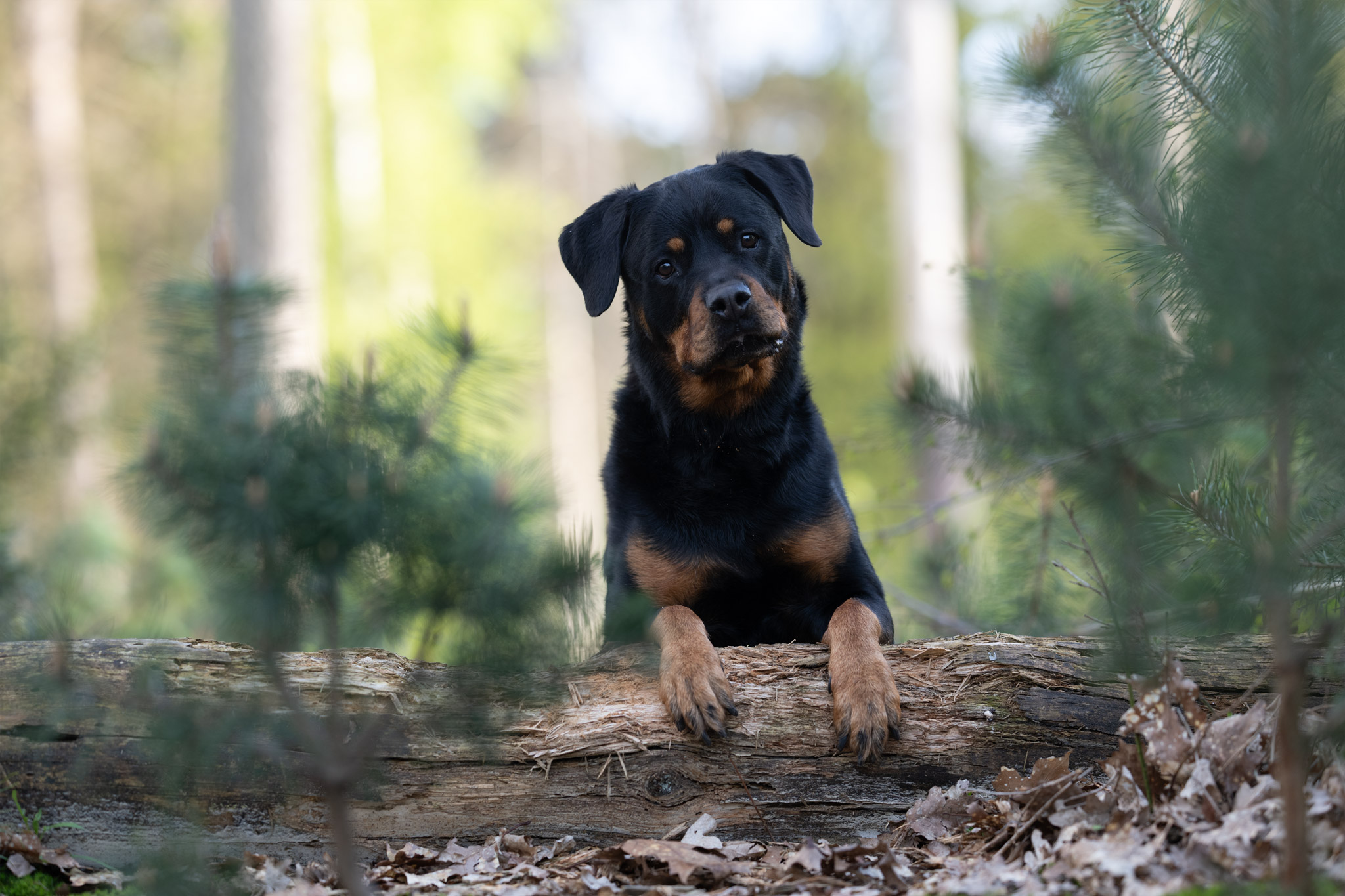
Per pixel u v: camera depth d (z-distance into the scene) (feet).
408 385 7.29
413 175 56.29
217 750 7.65
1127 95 10.25
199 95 57.57
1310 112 6.84
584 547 6.89
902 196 40.73
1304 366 6.72
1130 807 8.29
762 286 12.65
